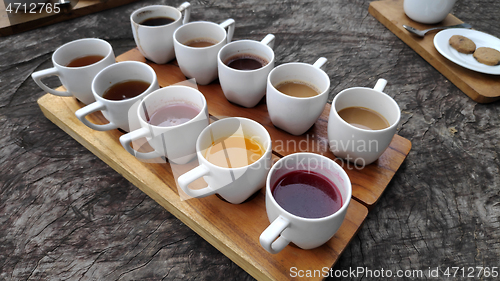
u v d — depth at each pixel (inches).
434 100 38.7
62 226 28.1
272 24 50.2
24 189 30.7
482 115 36.9
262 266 22.5
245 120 25.5
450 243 26.5
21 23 47.8
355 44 46.6
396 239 26.9
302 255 23.0
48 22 50.0
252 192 24.7
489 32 47.9
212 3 55.0
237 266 25.6
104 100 27.2
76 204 29.6
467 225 27.6
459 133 35.0
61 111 34.6
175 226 28.1
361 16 52.0
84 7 51.7
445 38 43.8
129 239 27.2
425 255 25.9
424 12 45.3
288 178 23.9
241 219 25.2
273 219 21.1
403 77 41.6
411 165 32.0
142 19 39.2
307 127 30.1
